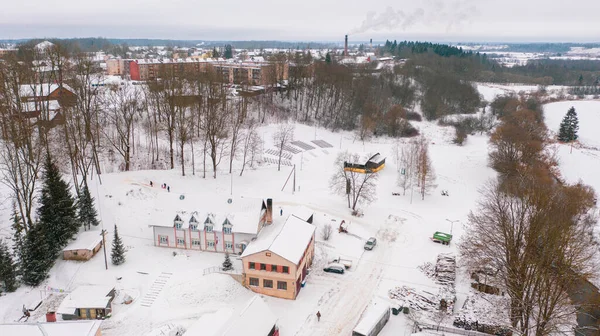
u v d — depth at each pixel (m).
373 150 144.75
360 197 101.31
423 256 80.69
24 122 82.00
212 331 53.44
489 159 130.62
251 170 116.69
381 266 76.88
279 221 81.50
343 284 71.06
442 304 64.88
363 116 163.75
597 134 172.12
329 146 147.12
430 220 96.62
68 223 73.00
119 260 70.50
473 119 177.50
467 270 72.31
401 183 112.25
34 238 65.75
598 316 62.25
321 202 101.94
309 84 176.00
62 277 67.31
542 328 54.56
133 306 62.38
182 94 117.38
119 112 121.19
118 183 95.00
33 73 90.62
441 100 193.62
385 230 90.69
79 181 93.25
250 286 67.81
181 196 80.19
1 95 84.94
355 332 56.19
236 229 74.06
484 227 72.62
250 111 156.38
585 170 130.50
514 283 60.03
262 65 199.12
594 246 76.56
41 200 71.88
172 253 75.31
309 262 75.38
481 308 62.84
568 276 56.84
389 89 191.88
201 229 75.19
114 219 83.62
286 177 116.06
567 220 64.69
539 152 123.19
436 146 154.88
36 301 61.78
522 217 62.78
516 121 149.00
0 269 61.69
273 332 55.44
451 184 119.00
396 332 60.06
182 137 104.38
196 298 64.25
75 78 95.88
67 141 87.25
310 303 65.75
